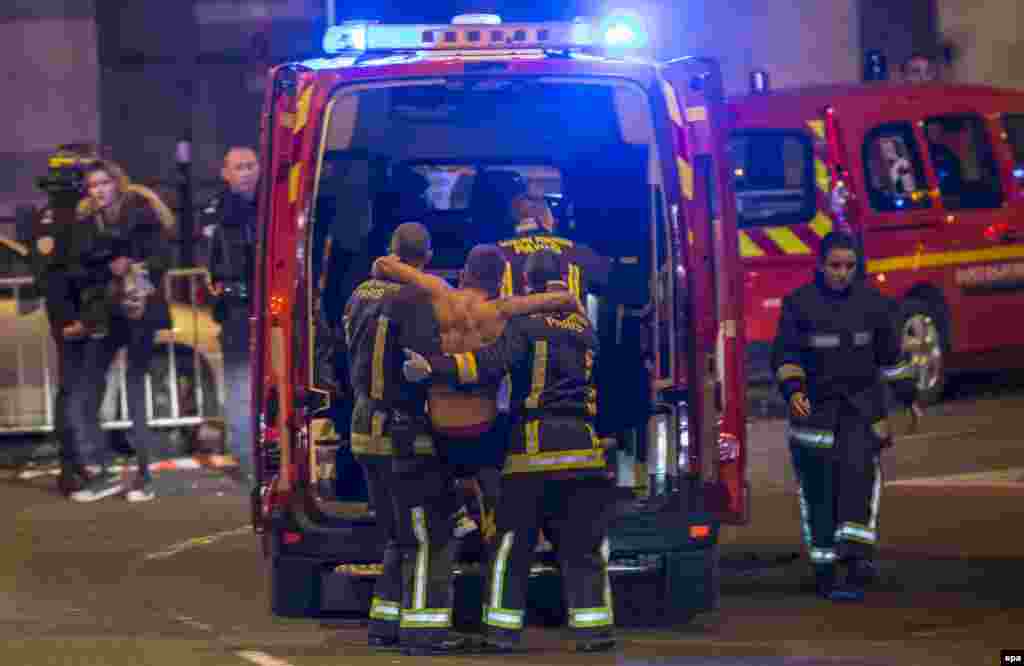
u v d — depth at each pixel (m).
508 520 21.55
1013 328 42.62
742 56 53.53
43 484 36.59
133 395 34.38
